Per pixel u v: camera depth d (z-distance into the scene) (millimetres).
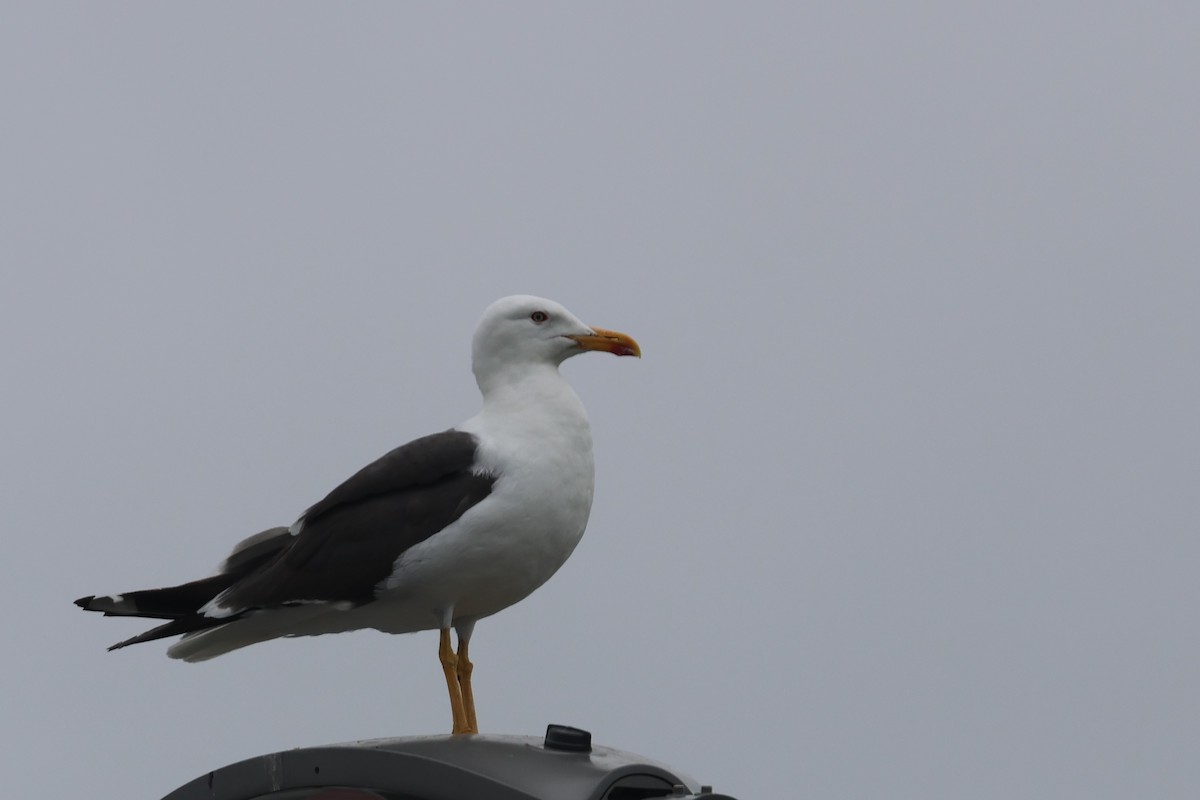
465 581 11805
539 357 12641
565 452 12094
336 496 12117
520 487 11812
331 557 11812
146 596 12383
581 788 8125
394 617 12273
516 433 12109
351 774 8484
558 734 8805
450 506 11773
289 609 12039
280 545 12617
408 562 11664
